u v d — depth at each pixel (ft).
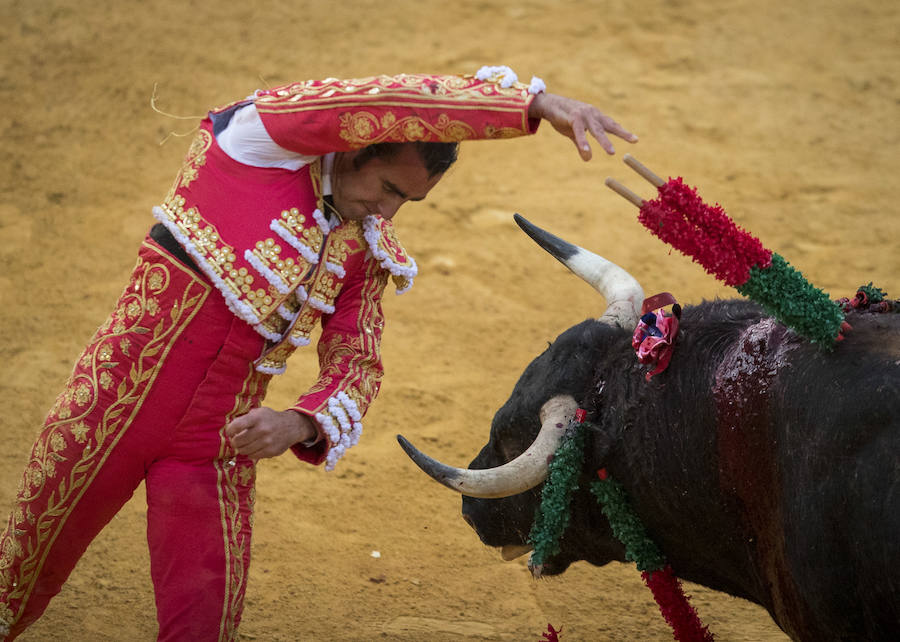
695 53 127.13
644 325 37.22
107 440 33.55
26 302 79.20
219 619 34.45
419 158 32.58
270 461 63.72
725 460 35.50
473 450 65.10
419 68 119.85
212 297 33.40
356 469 62.95
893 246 91.35
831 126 112.98
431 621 49.96
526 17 134.62
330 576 53.42
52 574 35.45
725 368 35.73
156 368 33.45
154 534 34.60
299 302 34.30
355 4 136.98
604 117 29.94
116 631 47.65
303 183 33.27
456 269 86.94
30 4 129.49
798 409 32.68
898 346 31.83
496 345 77.41
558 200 97.96
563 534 40.96
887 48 129.80
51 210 92.27
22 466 60.39
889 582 29.96
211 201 32.83
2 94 110.52
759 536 35.27
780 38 131.64
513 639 48.57
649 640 49.06
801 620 33.71
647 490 37.68
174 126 107.04
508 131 30.86
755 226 94.02
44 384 69.21
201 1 134.72
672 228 32.17
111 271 83.97
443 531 57.93
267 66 119.44
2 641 36.24
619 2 139.23
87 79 114.11
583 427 37.96
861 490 30.45
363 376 35.29
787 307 32.19
